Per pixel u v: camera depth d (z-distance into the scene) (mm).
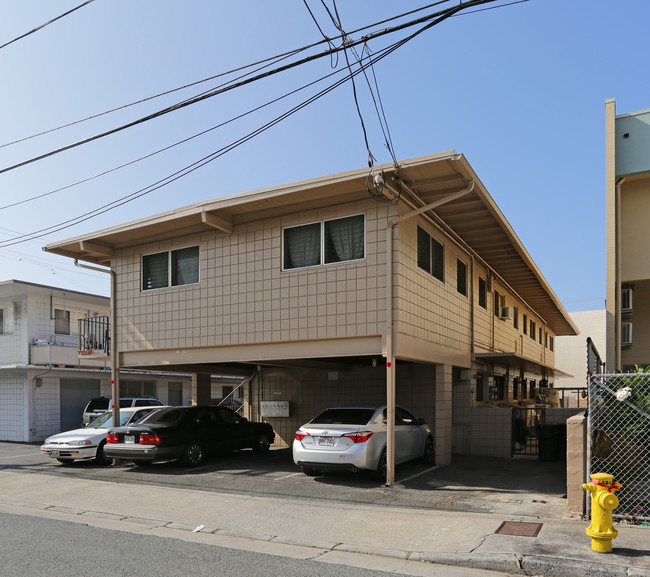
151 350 15094
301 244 12805
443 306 14188
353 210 12102
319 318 12258
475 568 6398
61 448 14547
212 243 14148
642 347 16188
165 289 14891
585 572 5949
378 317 11562
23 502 10578
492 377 18969
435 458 13617
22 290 23312
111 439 13727
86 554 6832
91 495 10820
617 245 13953
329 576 6047
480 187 11438
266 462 14570
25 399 23203
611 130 14102
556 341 43469
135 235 15180
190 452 13867
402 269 11750
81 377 25234
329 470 12148
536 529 7457
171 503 9891
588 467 8016
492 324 18844
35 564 6395
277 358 12883
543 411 16031
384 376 17016
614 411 8734
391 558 6820
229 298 13672
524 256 16922
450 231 14414
